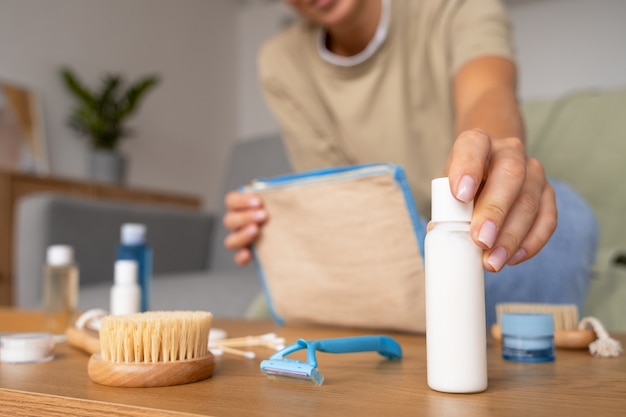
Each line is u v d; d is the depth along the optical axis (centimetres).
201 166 394
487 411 31
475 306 35
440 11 108
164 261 195
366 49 113
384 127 115
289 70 122
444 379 35
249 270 185
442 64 108
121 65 338
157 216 192
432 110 114
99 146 292
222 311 130
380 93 115
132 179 342
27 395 35
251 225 75
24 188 222
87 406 33
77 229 159
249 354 49
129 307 72
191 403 32
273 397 34
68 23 307
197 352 40
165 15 371
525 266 69
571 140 154
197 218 211
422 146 115
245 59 436
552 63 387
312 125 123
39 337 49
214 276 153
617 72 370
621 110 152
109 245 169
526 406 32
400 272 62
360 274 65
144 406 32
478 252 36
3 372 43
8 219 215
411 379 39
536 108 166
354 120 117
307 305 71
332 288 68
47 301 82
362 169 63
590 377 40
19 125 273
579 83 379
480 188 41
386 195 61
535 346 47
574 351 52
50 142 290
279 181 72
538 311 56
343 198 64
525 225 40
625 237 141
